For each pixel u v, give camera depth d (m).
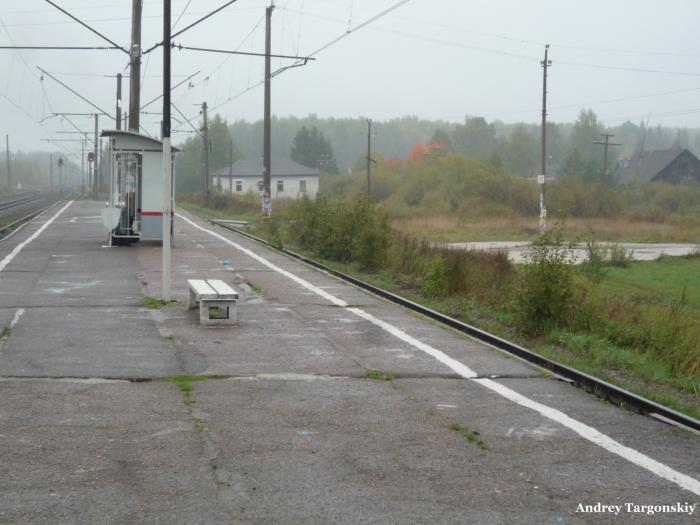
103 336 11.25
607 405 8.09
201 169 115.19
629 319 13.73
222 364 9.62
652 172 105.75
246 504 5.29
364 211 23.92
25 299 14.59
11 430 6.80
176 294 15.62
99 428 6.92
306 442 6.65
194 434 6.81
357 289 17.23
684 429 7.24
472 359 10.20
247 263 22.08
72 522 4.93
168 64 13.94
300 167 112.88
